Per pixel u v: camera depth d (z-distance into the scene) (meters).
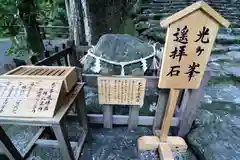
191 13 1.15
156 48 2.84
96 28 3.66
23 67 1.43
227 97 2.80
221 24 1.17
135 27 5.16
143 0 6.11
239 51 4.03
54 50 2.80
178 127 2.07
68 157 1.37
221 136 2.07
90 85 1.82
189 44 1.25
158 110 1.91
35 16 2.12
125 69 2.32
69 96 1.35
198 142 1.99
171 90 1.52
